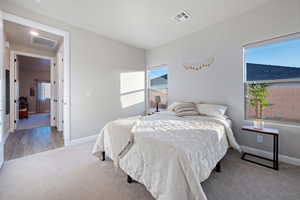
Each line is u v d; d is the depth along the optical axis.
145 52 4.28
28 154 2.32
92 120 3.09
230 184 1.53
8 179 1.62
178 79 3.44
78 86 2.87
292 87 2.02
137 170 1.41
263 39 2.17
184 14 2.41
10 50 3.56
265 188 1.47
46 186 1.51
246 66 2.41
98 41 3.18
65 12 2.34
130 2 2.10
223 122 2.11
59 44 3.64
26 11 2.24
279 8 2.02
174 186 1.06
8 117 3.39
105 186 1.52
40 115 6.74
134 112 3.99
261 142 2.22
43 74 8.02
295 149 1.94
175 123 1.99
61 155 2.29
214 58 2.76
